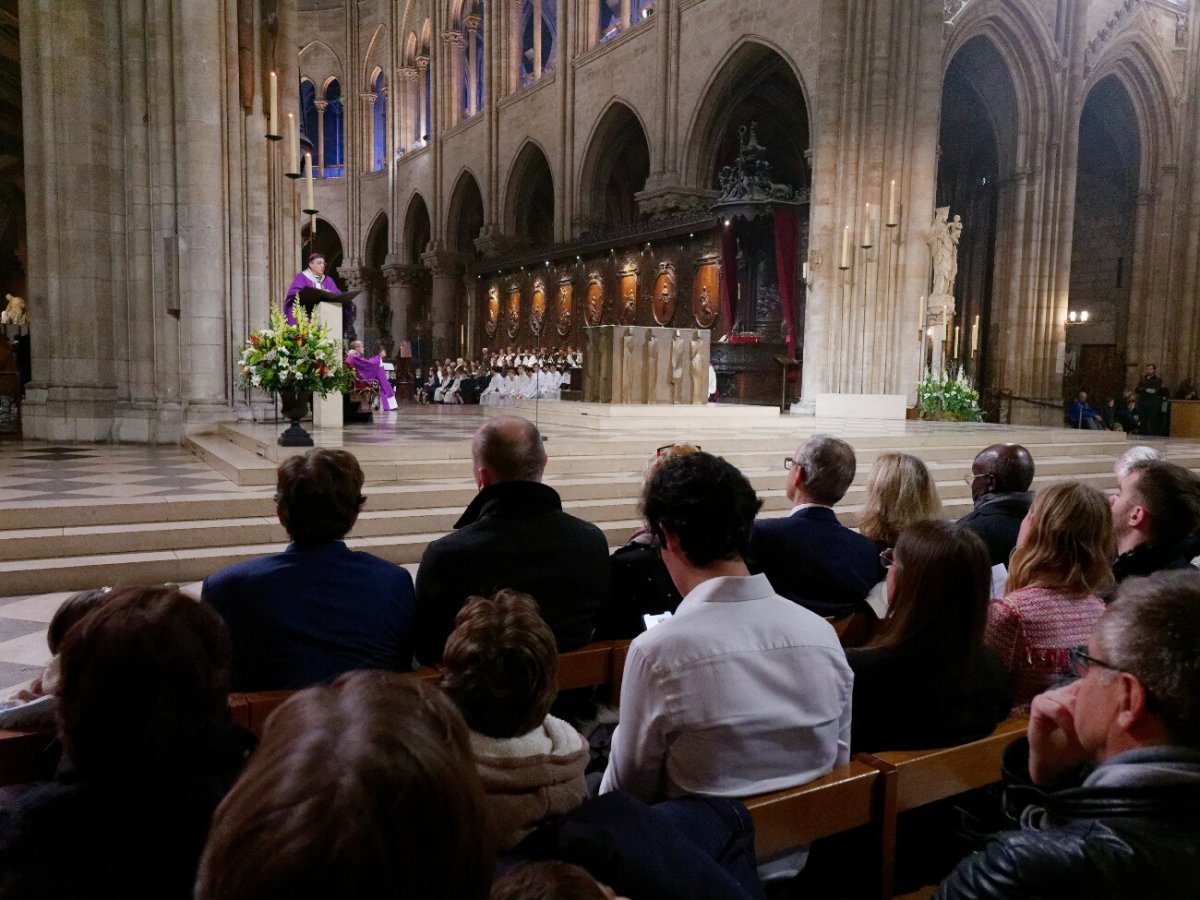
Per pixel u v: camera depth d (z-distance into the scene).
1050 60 23.19
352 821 0.69
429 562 3.35
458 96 36.62
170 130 11.63
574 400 16.73
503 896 1.05
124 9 11.72
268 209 13.81
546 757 1.90
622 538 8.17
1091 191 28.25
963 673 2.55
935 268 19.09
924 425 15.67
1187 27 25.64
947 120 27.75
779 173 29.39
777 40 21.23
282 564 3.10
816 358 18.78
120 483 8.06
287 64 13.66
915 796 2.44
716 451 10.27
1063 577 2.99
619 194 33.94
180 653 1.55
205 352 11.72
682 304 24.81
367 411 13.93
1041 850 1.34
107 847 1.46
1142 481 3.55
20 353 16.45
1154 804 1.30
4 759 2.21
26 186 12.13
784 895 2.46
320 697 0.85
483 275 35.81
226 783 1.58
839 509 9.48
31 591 6.05
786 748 2.20
